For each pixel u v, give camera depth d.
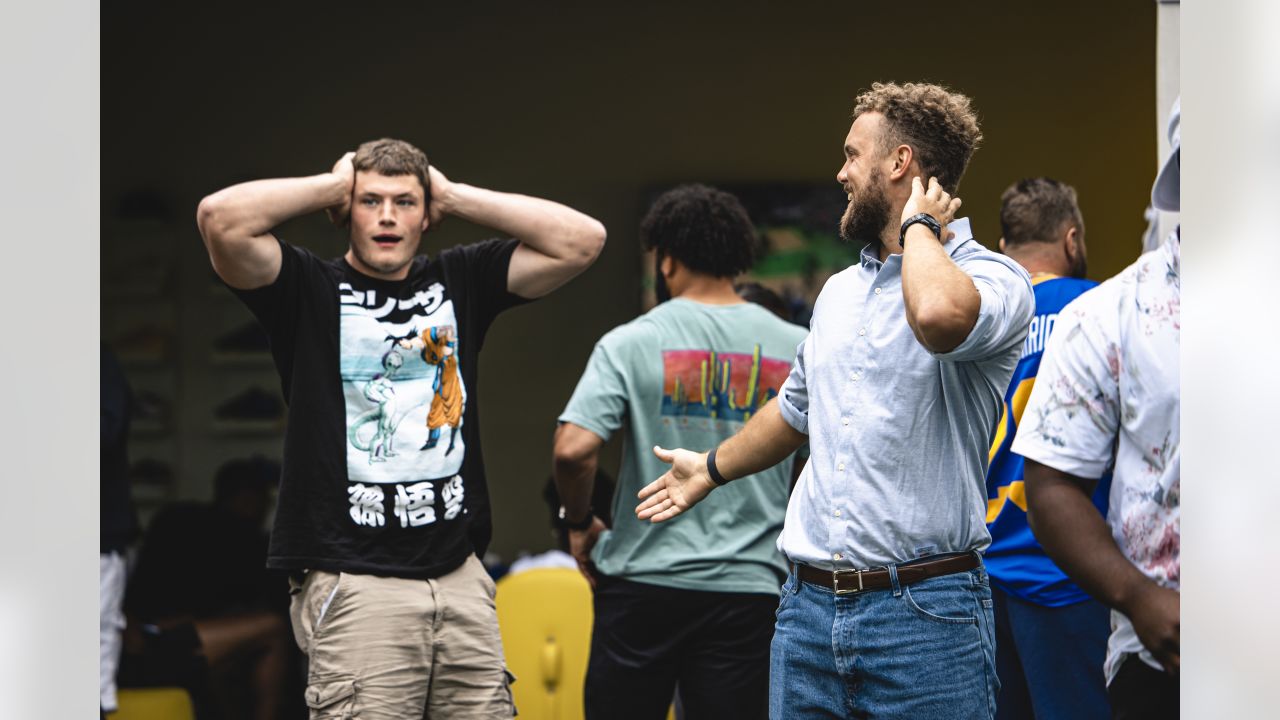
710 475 6.52
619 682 8.62
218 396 16.73
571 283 17.03
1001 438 7.92
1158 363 5.84
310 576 7.12
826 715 5.80
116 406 10.98
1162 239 9.38
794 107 16.86
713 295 8.95
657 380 8.66
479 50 16.95
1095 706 7.64
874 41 16.77
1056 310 8.05
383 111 16.95
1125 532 6.02
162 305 16.80
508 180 16.95
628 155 16.94
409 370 7.27
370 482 7.10
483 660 7.27
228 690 12.28
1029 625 7.72
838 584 5.67
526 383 17.11
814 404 5.91
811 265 16.62
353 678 6.90
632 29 16.92
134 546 13.41
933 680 5.55
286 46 16.92
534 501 17.02
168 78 16.89
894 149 5.86
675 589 8.50
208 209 6.88
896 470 5.60
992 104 16.73
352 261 7.43
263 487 14.18
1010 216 8.98
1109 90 16.64
